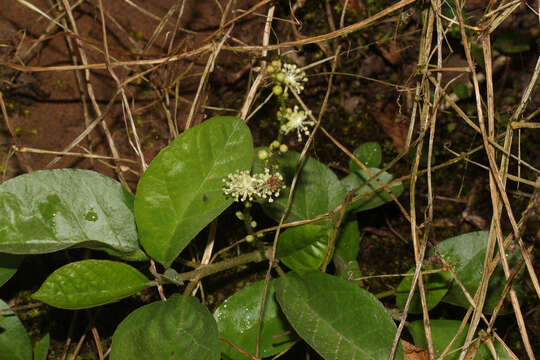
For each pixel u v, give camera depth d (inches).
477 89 16.7
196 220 16.2
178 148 16.1
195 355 15.7
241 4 19.3
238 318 16.7
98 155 18.1
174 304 16.2
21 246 16.0
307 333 15.8
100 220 16.6
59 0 18.2
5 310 16.2
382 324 15.8
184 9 19.0
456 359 16.7
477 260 17.3
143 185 16.1
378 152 18.4
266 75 18.0
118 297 16.3
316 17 19.6
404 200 19.1
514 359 16.1
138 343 15.8
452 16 18.3
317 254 16.7
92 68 18.0
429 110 18.6
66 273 16.0
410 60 19.5
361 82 19.6
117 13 18.6
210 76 19.0
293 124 15.1
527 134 19.1
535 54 19.2
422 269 17.2
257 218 18.6
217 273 18.3
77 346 17.4
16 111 18.0
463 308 18.3
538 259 18.5
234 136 16.3
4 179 17.6
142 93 18.6
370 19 17.3
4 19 18.1
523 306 18.2
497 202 16.6
